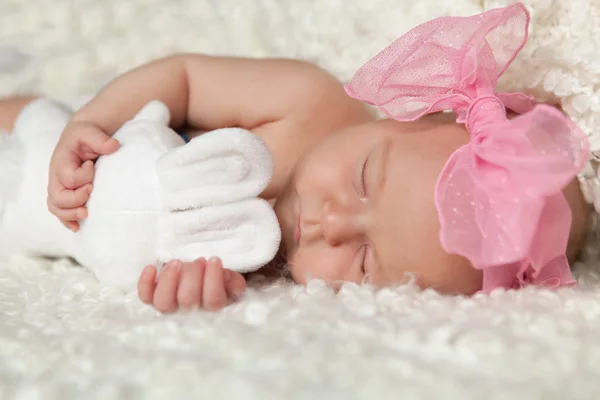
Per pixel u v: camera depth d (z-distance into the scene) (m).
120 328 0.90
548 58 1.15
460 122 1.13
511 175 0.95
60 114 1.33
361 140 1.16
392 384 0.69
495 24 1.09
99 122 1.24
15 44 1.58
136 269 1.08
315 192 1.14
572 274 1.16
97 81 1.59
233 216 1.07
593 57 1.12
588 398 0.68
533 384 0.70
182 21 1.59
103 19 1.59
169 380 0.72
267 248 1.08
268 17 1.56
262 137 1.36
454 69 1.13
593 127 1.12
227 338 0.82
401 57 1.14
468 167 0.98
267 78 1.36
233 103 1.36
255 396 0.68
